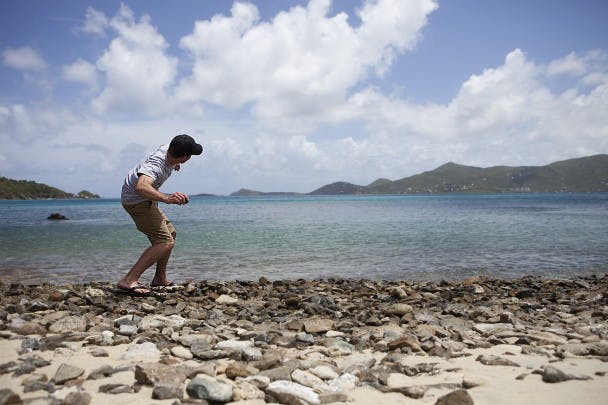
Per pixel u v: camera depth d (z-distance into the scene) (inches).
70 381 127.9
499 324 219.6
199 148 288.7
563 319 241.3
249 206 3260.3
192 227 1073.5
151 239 300.0
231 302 285.6
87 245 698.2
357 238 794.2
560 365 146.5
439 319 237.6
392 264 526.3
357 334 202.4
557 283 393.4
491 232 921.5
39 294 301.1
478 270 493.4
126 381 129.6
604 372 137.2
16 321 209.0
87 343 175.2
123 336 186.1
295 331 208.2
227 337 187.5
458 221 1315.2
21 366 139.3
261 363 144.1
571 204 3366.1
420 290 354.0
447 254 604.4
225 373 137.5
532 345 178.5
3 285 369.7
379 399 118.2
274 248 657.6
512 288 371.2
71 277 437.7
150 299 282.5
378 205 3385.8
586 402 113.2
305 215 1744.6
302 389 121.3
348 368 144.4
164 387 118.0
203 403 111.3
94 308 254.5
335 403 114.5
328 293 333.7
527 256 593.3
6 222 1402.6
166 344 175.9
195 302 282.0
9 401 107.3
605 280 428.5
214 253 603.8
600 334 195.9
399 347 173.6
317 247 668.7
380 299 305.3
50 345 167.3
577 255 603.5
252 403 114.5
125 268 489.1
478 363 151.8
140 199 279.4
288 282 387.5
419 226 1101.1
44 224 1272.1
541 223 1218.6
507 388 124.2
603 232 919.7
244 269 486.0
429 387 126.6
